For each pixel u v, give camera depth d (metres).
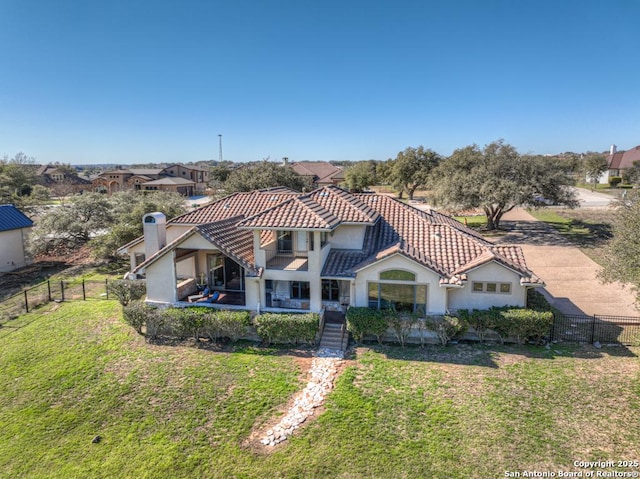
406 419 16.73
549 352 21.41
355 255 26.06
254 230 24.28
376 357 21.70
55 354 23.20
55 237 47.75
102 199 51.22
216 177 112.69
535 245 45.00
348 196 30.53
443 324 21.91
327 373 20.36
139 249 33.34
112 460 15.30
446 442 15.41
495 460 14.48
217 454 15.35
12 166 98.62
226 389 19.38
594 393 17.81
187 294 27.89
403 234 27.28
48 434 16.83
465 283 23.00
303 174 102.00
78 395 19.39
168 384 19.95
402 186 88.88
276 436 16.09
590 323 23.67
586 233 49.84
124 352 23.17
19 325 27.48
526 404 17.31
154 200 54.38
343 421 16.77
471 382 19.03
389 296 23.81
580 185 104.38
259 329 23.05
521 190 46.38
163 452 15.56
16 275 41.09
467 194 48.81
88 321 27.56
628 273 19.44
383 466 14.41
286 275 24.52
